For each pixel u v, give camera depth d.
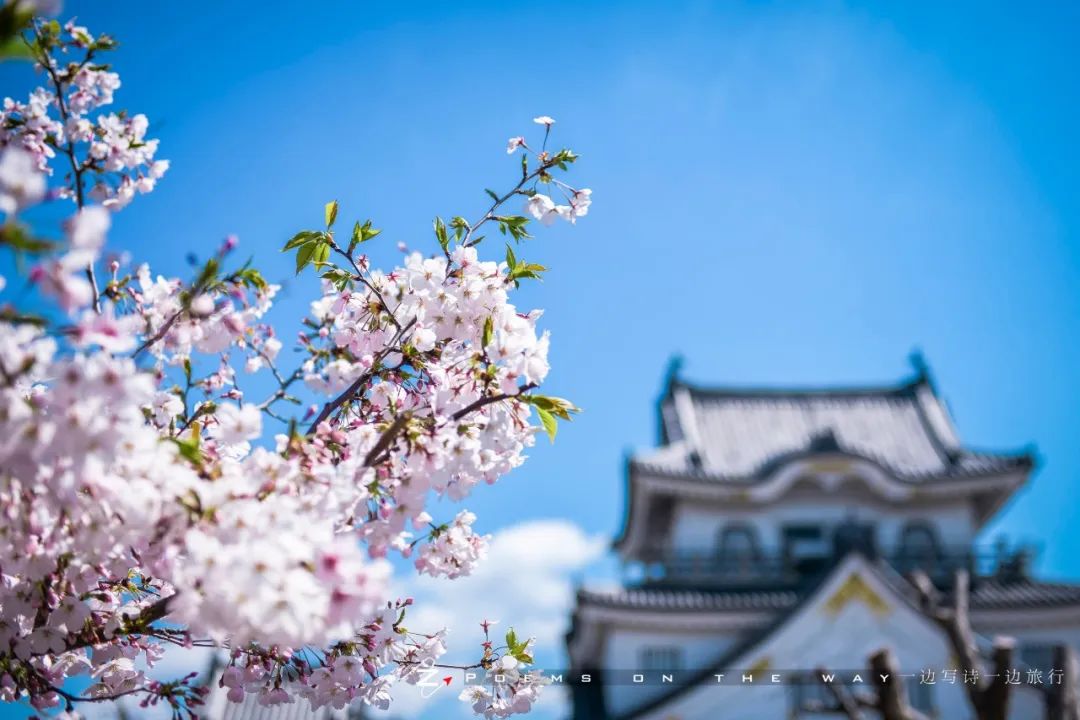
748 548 33.75
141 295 4.37
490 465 4.22
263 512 3.28
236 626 3.06
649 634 30.14
